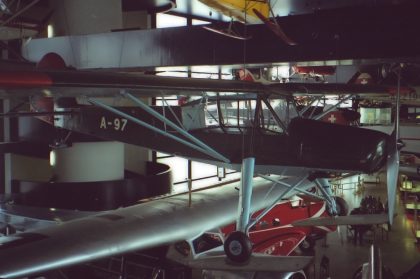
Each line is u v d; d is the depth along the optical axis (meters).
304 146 6.21
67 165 11.23
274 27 7.15
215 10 8.29
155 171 15.43
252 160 6.38
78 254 6.93
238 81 6.46
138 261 8.10
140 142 7.96
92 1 11.04
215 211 9.19
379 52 7.10
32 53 10.82
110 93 5.55
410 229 11.67
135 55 9.57
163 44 9.20
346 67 15.73
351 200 14.58
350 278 8.73
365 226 10.56
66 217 9.89
